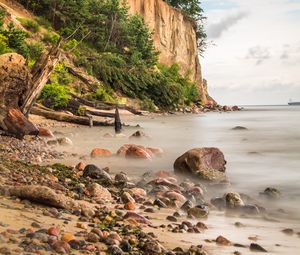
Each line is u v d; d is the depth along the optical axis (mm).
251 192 12492
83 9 71938
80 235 5762
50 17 71688
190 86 94438
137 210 9023
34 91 20875
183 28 116688
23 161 14320
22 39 50500
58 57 21828
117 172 14914
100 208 8398
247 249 6523
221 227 8164
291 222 8883
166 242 6371
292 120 57438
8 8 63219
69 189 10141
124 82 66062
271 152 22625
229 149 23875
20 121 19781
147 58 82750
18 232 5254
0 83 19375
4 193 7707
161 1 110125
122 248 5504
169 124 43406
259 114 80688
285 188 13086
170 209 9547
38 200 7562
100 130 30734
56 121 33469
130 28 80375
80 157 17594
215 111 92812
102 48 74938
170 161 17891
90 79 57969
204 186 13102
